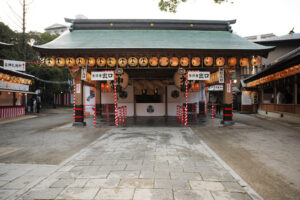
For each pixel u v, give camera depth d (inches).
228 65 358.0
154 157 170.7
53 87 913.5
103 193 105.7
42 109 959.6
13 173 139.0
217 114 630.5
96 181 121.3
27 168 149.9
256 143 230.5
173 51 333.7
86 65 348.5
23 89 650.2
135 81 633.0
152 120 453.1
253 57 348.8
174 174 132.0
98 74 351.6
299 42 702.5
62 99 1284.4
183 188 111.3
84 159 166.2
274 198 105.3
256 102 684.7
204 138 258.7
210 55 355.3
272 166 154.7
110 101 585.9
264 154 186.7
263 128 337.4
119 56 351.9
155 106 572.4
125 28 425.4
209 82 474.9
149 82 634.2
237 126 347.6
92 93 581.9
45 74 861.2
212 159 165.3
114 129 321.7
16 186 117.4
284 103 467.5
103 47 325.7
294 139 250.8
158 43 350.9
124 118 490.3
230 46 342.3
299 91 396.5
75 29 420.8
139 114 571.5
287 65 404.5
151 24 426.9
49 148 213.9
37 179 126.2
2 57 689.6
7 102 590.2
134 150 193.8
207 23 434.9
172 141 232.8
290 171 143.9
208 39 377.7
